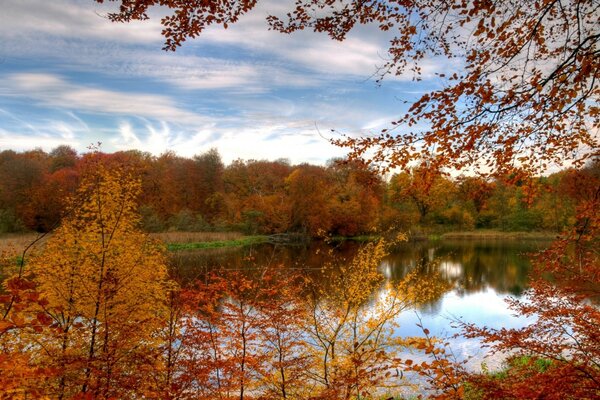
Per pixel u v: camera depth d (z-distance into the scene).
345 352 8.40
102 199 8.18
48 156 62.00
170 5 4.58
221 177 61.94
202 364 5.79
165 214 52.47
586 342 4.67
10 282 2.86
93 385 5.08
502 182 5.32
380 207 48.97
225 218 52.88
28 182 41.34
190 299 6.79
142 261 8.38
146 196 51.72
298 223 50.62
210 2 4.55
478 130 4.05
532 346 4.71
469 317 15.21
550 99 3.84
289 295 7.48
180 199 57.00
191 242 40.19
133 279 7.85
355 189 50.66
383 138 4.47
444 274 22.31
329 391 5.74
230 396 6.25
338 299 9.28
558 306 5.72
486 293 18.75
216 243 40.00
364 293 8.97
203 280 8.82
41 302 2.94
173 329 6.67
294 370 6.16
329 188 53.09
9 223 36.94
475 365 11.05
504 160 4.65
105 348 5.89
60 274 7.42
